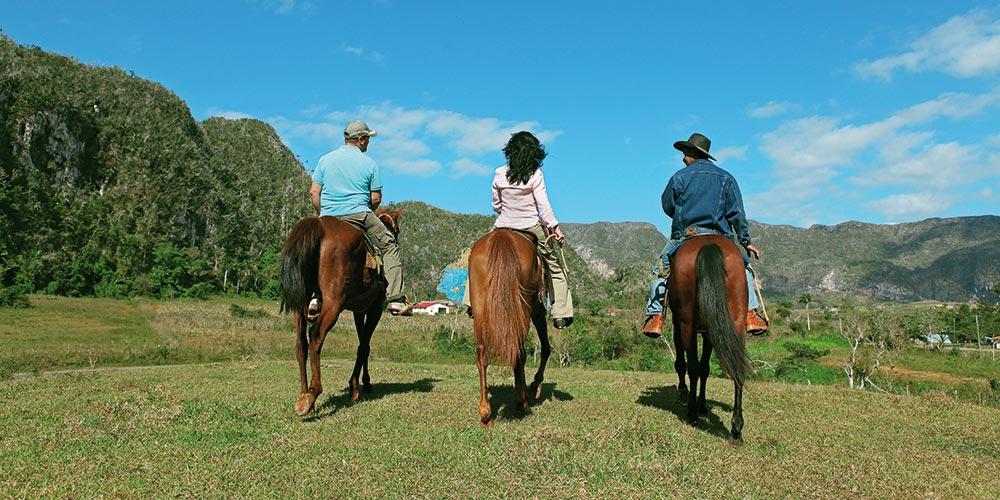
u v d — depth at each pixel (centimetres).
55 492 378
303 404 602
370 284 691
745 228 645
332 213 706
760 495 416
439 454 476
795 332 5694
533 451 479
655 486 415
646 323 680
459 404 695
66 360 2908
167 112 16862
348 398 751
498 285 560
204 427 559
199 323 5684
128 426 553
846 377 2980
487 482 413
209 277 10494
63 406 650
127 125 14462
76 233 10156
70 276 8331
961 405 866
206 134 19288
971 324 6619
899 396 931
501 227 661
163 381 919
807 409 786
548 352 751
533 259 616
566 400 759
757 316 598
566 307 684
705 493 410
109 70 16912
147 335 4531
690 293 575
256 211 16538
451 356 3803
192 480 405
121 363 3022
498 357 558
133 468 427
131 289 8806
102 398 711
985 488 466
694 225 640
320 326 620
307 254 601
